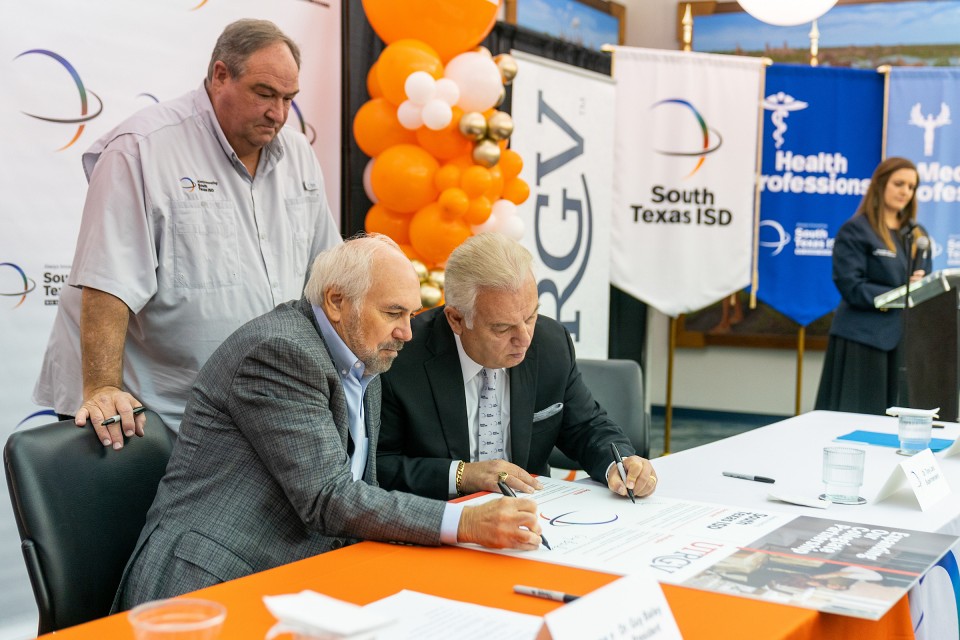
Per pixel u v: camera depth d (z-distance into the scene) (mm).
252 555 1602
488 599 1225
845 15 6508
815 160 5535
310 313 1733
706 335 7043
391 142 3545
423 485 1953
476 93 3475
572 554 1428
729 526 1597
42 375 2434
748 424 6926
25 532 1582
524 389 2186
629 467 1834
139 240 2168
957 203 5562
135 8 3068
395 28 3500
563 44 4953
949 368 2961
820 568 1349
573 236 4824
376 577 1319
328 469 1560
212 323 2299
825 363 4676
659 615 1051
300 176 2531
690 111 5176
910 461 1848
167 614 883
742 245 5293
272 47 2193
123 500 1733
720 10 6715
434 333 2143
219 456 1646
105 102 3014
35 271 2887
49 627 1578
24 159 2838
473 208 3547
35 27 2832
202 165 2279
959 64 6324
